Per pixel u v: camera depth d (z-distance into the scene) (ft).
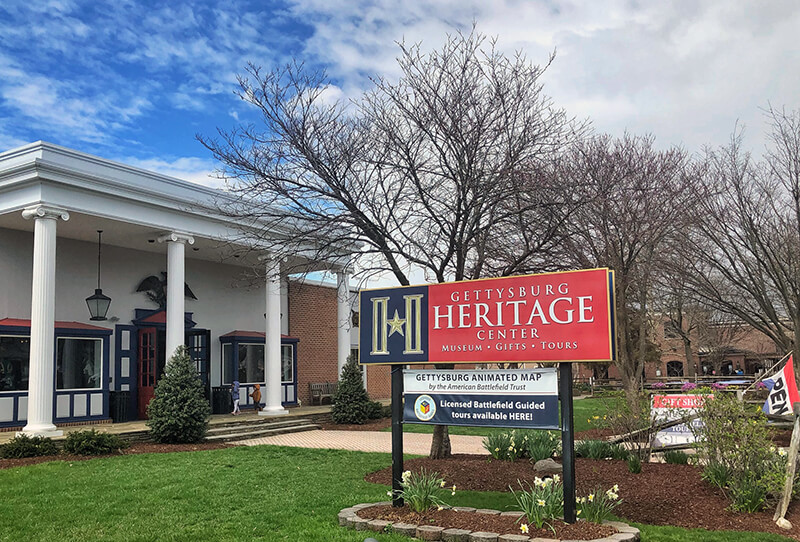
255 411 71.82
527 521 23.72
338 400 69.36
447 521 24.39
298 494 31.19
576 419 69.05
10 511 28.19
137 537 24.30
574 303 24.11
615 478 32.48
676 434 38.83
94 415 58.95
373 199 39.78
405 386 27.53
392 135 38.91
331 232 41.93
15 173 49.19
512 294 25.39
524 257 38.09
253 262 75.87
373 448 48.60
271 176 39.63
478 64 39.24
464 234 40.40
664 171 52.49
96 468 38.86
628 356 54.29
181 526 25.73
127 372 64.13
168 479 35.12
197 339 69.72
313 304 87.92
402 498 27.04
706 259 52.80
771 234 52.60
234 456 43.75
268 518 26.71
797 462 28.35
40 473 37.04
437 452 40.09
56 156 50.06
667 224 49.78
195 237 60.70
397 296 27.94
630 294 61.05
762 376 44.98
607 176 46.75
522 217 40.86
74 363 58.39
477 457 40.96
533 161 39.65
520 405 24.90
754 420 28.45
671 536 23.07
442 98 38.68
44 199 48.65
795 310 54.70
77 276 61.16
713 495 28.45
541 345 24.52
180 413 51.01
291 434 60.34
